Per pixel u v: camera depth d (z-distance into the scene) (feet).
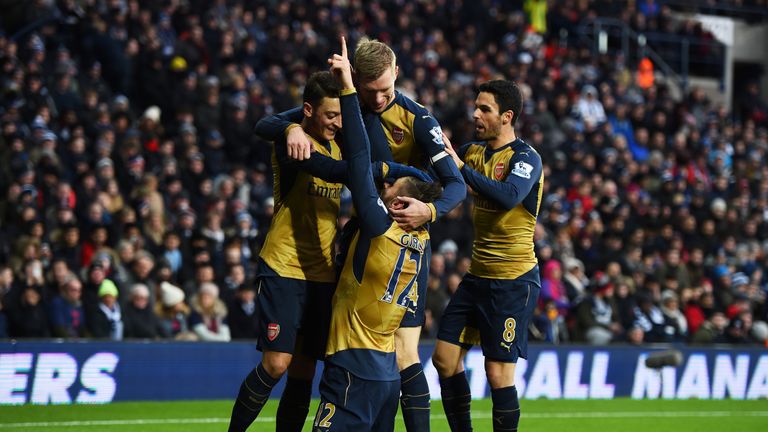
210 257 128.36
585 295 139.95
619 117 205.26
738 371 136.15
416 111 64.39
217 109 157.58
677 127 211.20
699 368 133.59
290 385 67.05
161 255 124.88
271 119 64.18
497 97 69.36
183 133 147.84
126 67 160.76
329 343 58.85
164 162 140.67
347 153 58.80
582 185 169.48
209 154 150.71
